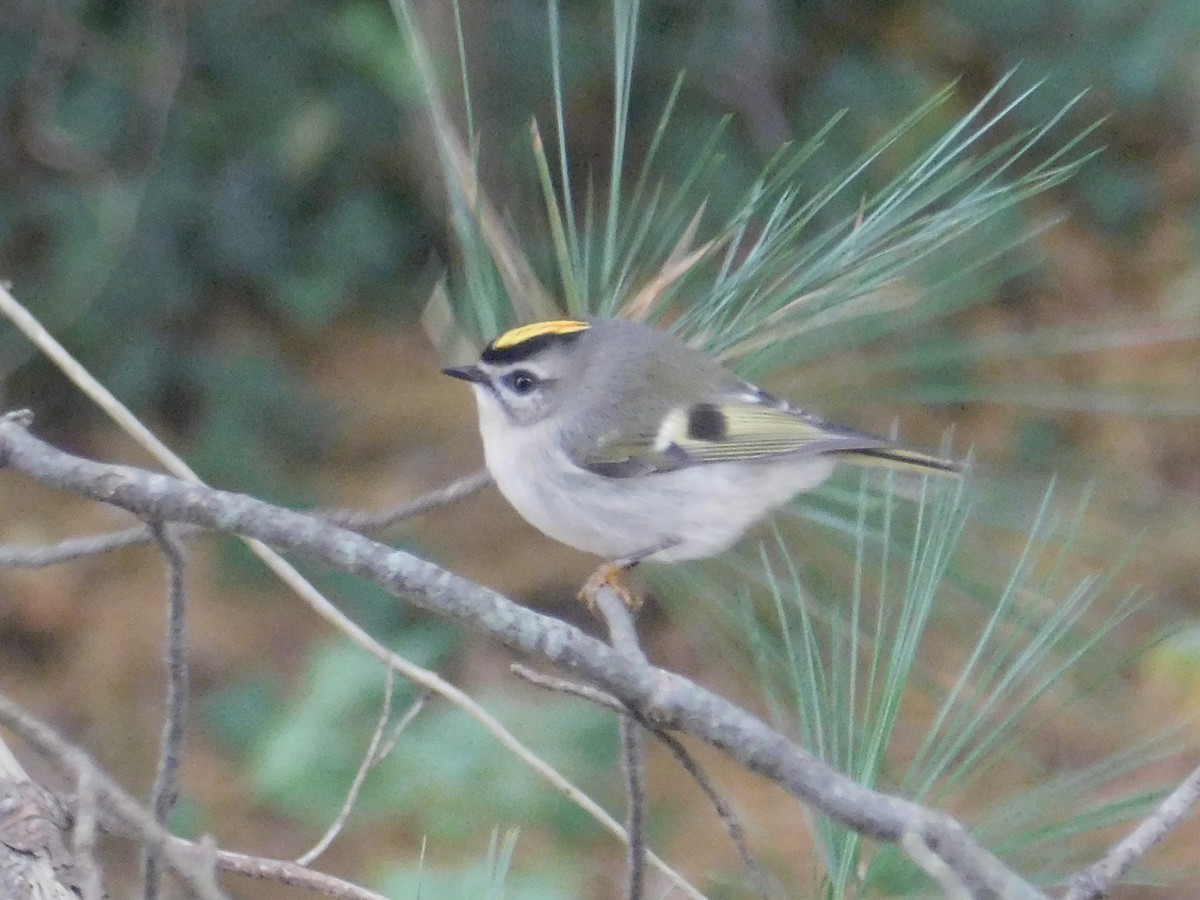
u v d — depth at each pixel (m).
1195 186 16.95
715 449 6.79
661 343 5.82
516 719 9.85
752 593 5.62
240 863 4.65
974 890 3.27
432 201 15.95
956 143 15.52
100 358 15.45
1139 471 13.22
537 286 6.22
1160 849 9.91
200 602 13.66
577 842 9.48
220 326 16.03
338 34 14.83
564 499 7.17
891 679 4.15
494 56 15.30
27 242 15.37
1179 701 9.75
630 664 3.54
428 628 12.45
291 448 15.46
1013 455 13.23
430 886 7.29
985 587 4.79
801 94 16.31
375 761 5.10
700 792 11.49
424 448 15.26
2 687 13.06
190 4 15.30
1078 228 16.94
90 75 15.30
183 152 15.62
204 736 12.47
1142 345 14.62
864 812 3.36
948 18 16.72
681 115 15.80
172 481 3.58
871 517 5.39
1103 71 16.75
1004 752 4.25
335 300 16.17
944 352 5.55
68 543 4.46
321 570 13.48
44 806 4.59
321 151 15.49
